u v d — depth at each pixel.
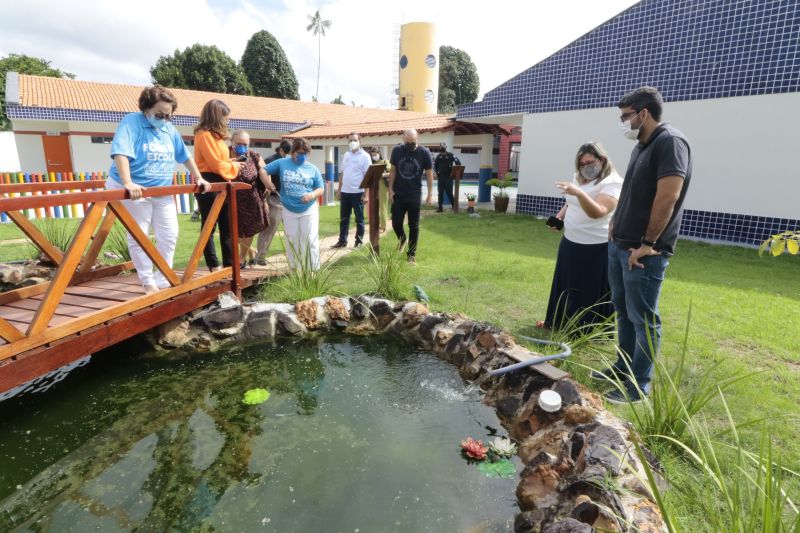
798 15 6.76
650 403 2.76
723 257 6.73
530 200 11.10
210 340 3.99
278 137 19.14
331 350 3.97
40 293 3.85
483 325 3.69
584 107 9.70
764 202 7.42
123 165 3.20
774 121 7.19
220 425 2.90
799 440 2.37
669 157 2.46
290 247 4.95
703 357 3.29
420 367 3.66
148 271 3.65
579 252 3.59
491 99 11.49
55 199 2.56
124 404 3.15
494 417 2.99
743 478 2.10
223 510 2.19
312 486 2.35
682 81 8.12
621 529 1.76
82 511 2.20
